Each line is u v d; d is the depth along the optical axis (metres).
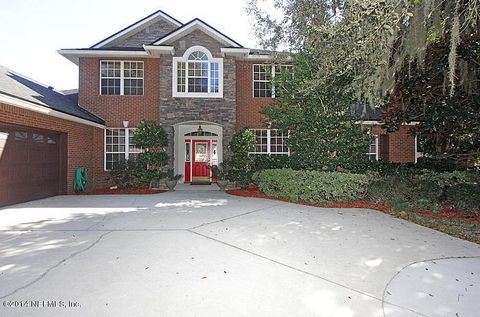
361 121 10.38
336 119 9.88
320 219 7.29
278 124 11.23
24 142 9.61
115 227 6.41
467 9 6.27
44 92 12.02
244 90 14.99
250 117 14.98
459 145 9.28
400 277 4.08
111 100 14.32
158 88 14.53
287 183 10.00
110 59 14.36
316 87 8.81
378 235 6.00
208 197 11.12
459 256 4.89
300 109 10.48
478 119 7.64
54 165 11.33
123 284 3.71
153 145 12.93
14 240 5.46
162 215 7.66
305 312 3.17
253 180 12.51
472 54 7.16
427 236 5.98
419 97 8.45
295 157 10.78
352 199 9.34
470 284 3.91
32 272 4.04
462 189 8.09
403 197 8.47
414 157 15.27
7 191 8.88
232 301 3.36
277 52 12.03
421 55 7.50
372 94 7.84
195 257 4.66
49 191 11.02
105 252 4.83
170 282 3.79
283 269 4.28
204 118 14.14
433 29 7.17
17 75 12.02
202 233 5.97
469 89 7.94
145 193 12.26
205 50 14.14
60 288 3.59
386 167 11.30
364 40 5.99
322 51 7.70
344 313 3.16
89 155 13.41
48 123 10.42
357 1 5.40
